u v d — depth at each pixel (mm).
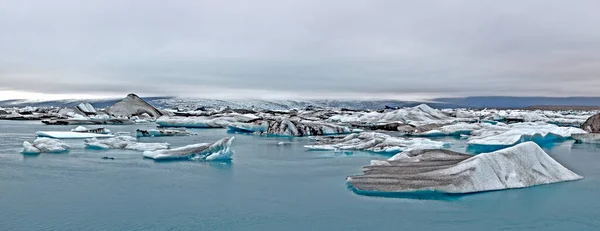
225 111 91812
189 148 25453
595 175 19188
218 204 14711
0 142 32688
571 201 14859
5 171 19984
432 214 13539
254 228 12414
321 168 21719
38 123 63062
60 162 22672
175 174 19766
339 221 12977
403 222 12836
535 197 15258
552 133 35031
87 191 16281
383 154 27391
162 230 12211
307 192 16344
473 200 14883
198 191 16469
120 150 27969
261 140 38125
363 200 15109
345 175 19703
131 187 17016
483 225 12602
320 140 36750
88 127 56531
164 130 42594
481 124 47250
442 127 45906
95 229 12195
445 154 21328
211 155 24047
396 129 50625
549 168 17875
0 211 13703
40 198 15219
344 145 31062
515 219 13117
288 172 20484
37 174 19297
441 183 15844
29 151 25781
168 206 14445
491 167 16625
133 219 13055
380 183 16578
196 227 12453
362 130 50531
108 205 14453
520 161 17406
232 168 21562
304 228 12398
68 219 13000
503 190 15984
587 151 29125
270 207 14383
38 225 12461
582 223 12812
